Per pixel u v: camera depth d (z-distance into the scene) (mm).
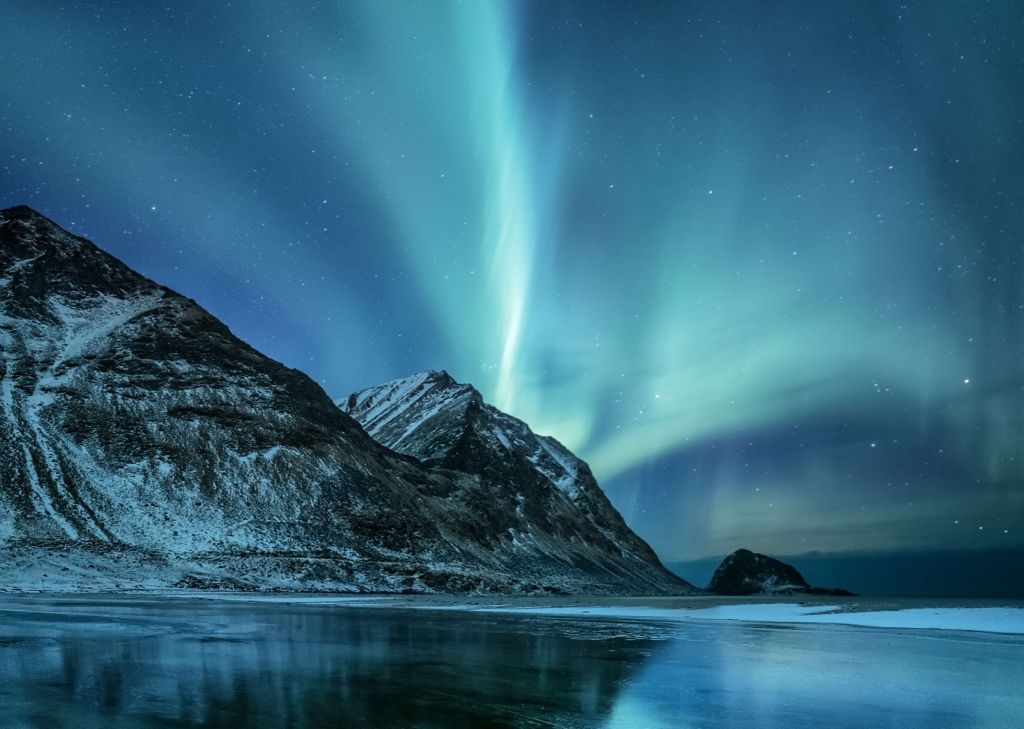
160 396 96562
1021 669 17078
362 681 13727
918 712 11781
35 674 13758
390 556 89312
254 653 18062
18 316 100500
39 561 62719
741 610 47125
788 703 12438
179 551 72750
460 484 140375
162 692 12078
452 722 10234
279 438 99625
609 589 134125
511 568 117000
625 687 13773
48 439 81812
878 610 44469
